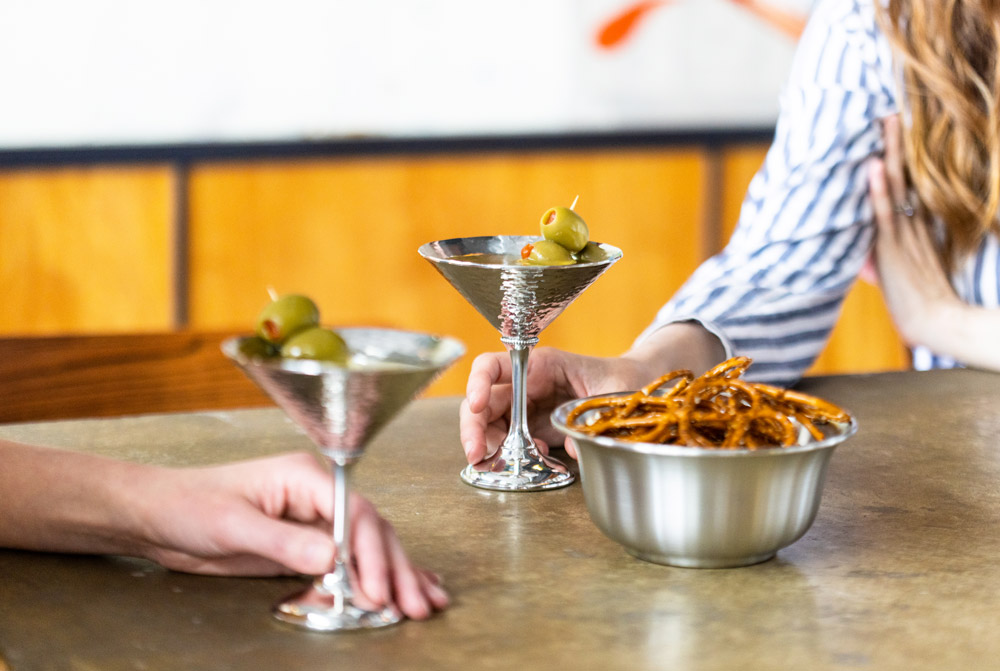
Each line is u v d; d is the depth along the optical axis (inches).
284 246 138.1
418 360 42.3
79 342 70.4
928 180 68.4
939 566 46.1
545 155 144.4
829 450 45.6
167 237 133.8
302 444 55.8
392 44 136.8
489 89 141.1
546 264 52.2
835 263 67.5
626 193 147.7
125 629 42.9
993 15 66.4
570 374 55.4
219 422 58.4
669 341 60.1
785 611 43.7
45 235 130.2
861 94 69.2
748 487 44.7
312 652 41.9
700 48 146.2
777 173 70.1
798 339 64.9
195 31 130.5
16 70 125.8
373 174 139.3
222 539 44.4
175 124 132.0
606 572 45.7
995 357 66.4
